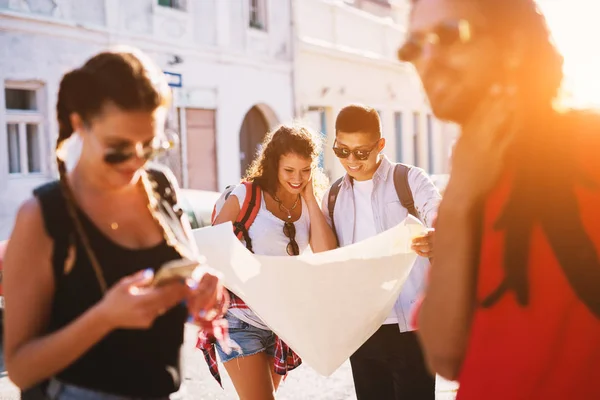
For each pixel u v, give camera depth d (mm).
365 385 3236
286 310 2795
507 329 1256
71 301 1567
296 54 16469
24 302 1515
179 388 1757
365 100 19734
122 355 1608
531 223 1243
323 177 3543
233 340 3029
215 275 1675
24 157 10117
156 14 12469
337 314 2803
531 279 1236
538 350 1225
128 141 1516
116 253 1612
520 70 1254
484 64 1244
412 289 3053
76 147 1719
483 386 1270
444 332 1354
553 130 1263
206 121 13844
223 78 14188
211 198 7430
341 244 3328
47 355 1463
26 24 9945
